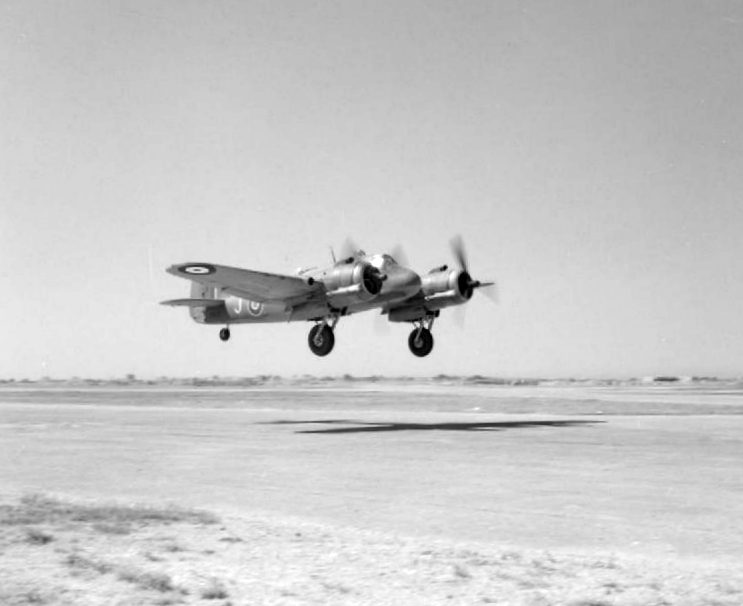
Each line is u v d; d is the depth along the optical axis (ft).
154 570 25.71
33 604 21.75
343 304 104.99
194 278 103.30
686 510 38.93
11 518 34.19
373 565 27.14
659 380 509.35
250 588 23.95
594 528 34.63
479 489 46.06
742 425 96.84
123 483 49.57
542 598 23.26
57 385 435.12
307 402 182.19
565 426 97.09
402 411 143.02
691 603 22.85
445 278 107.86
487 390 272.10
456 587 24.41
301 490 46.16
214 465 59.06
